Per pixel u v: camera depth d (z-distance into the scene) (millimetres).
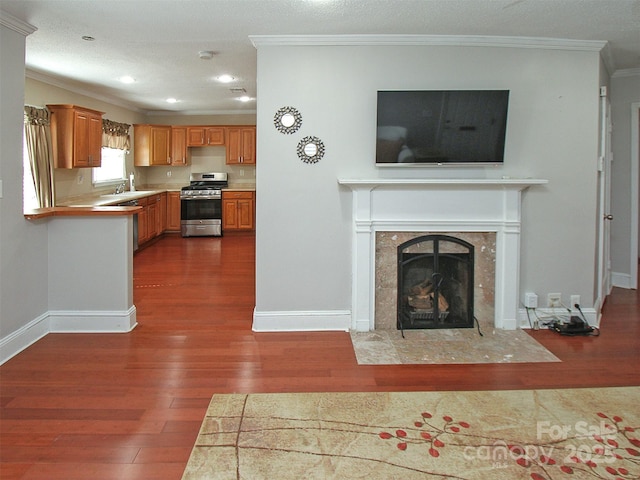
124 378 3197
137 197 7543
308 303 4145
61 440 2459
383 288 4145
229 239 9227
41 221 3908
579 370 3332
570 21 3520
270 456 2322
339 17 3447
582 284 4207
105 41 4172
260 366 3404
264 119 3977
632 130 5453
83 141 6137
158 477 2172
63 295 4070
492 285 4164
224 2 3168
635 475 2184
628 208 5590
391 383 3129
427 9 3273
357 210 3998
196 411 2762
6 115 3453
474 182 3891
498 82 3998
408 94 3893
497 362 3473
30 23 3656
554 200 4129
